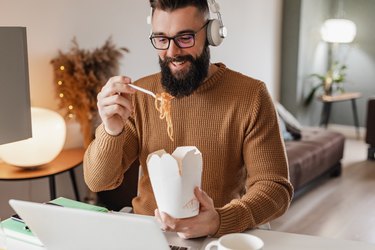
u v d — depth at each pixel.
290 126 3.93
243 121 1.35
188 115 1.39
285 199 1.26
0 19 2.26
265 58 4.64
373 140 4.52
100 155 1.26
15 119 1.46
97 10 2.73
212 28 1.24
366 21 5.41
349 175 4.09
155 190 0.96
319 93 5.38
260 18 4.44
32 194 2.60
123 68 2.97
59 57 2.51
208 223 1.04
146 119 1.44
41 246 1.13
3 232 1.09
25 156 2.14
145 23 3.08
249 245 0.95
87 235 0.94
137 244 0.91
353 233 2.89
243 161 1.42
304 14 4.85
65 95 2.49
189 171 0.93
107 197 2.65
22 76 1.46
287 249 1.06
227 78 1.40
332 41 5.23
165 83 1.27
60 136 2.22
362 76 5.54
